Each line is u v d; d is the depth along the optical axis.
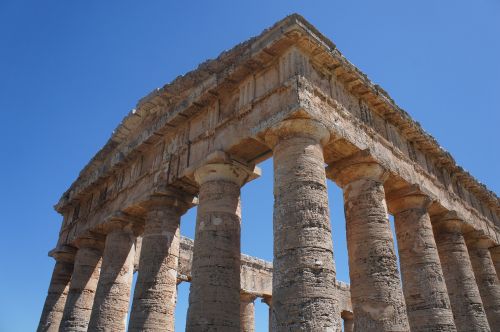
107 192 22.19
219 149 15.60
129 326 15.88
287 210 12.11
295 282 11.05
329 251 11.61
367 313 12.91
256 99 14.88
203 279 14.06
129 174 20.75
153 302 16.11
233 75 15.95
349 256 14.27
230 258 14.60
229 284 14.20
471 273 19.08
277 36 14.34
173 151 18.34
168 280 16.80
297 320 10.59
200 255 14.52
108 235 20.33
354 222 14.59
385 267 13.45
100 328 17.98
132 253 20.30
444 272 19.31
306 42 14.40
